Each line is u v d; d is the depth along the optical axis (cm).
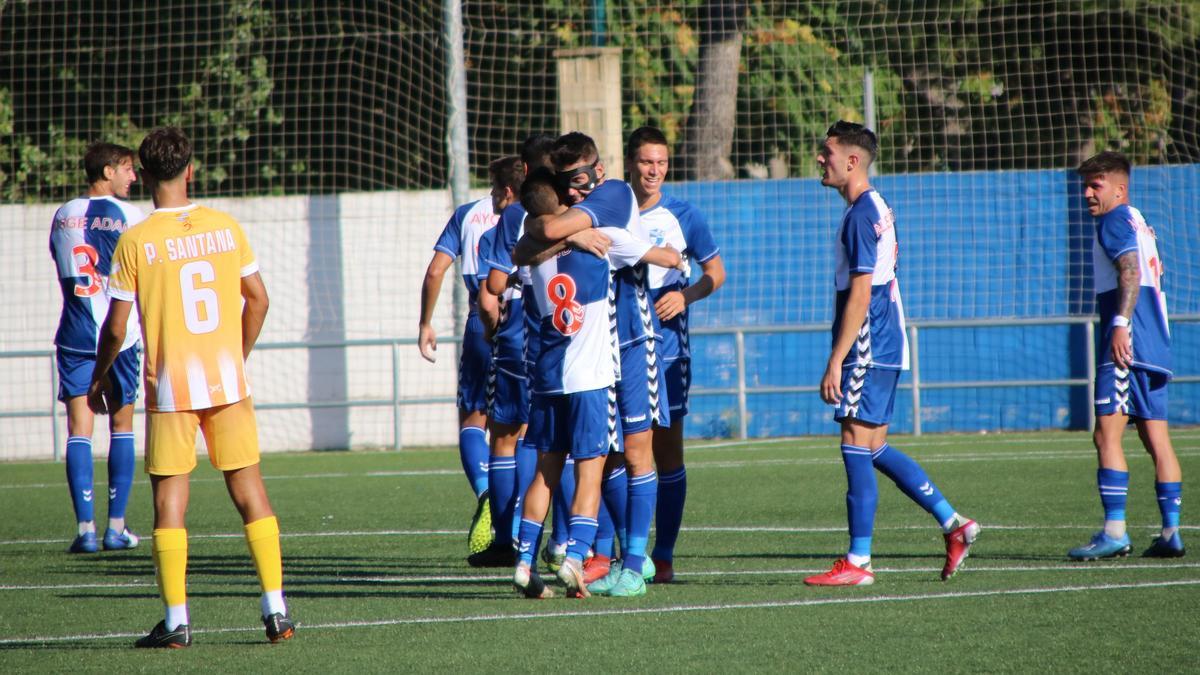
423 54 7144
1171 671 1568
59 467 5325
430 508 3706
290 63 7175
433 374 5844
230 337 1880
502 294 2622
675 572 2495
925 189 5875
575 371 2148
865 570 2273
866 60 7088
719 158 6956
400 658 1739
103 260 3103
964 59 7019
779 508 3469
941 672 1591
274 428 5847
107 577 2612
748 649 1742
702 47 6944
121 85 7169
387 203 5841
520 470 2583
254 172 7194
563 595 2247
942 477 4000
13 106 7075
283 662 1731
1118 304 2512
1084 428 5659
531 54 7200
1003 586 2186
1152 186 5816
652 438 2355
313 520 3509
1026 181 5816
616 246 2144
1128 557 2512
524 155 2398
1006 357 5703
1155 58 7044
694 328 5619
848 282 2312
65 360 3080
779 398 5812
